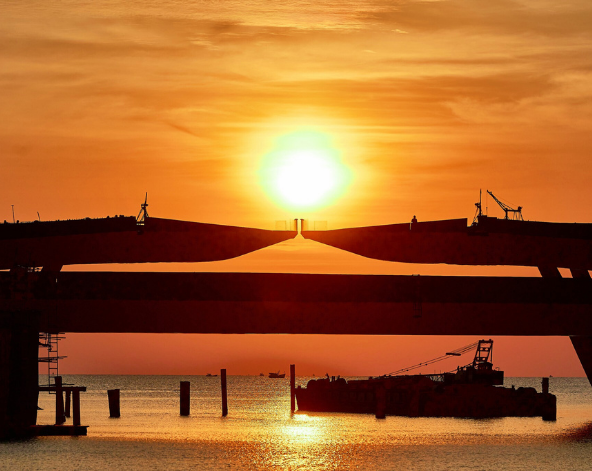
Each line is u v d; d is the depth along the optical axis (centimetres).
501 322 11888
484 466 10694
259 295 11681
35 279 11562
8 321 11281
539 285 11825
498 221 12469
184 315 11694
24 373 11406
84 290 11588
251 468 10581
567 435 13700
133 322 11719
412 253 12531
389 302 11719
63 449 11375
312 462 11031
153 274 11656
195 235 12325
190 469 10369
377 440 13112
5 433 11388
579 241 12469
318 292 11712
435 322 11856
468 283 11781
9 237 12212
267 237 12412
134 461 10819
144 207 12450
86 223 12306
